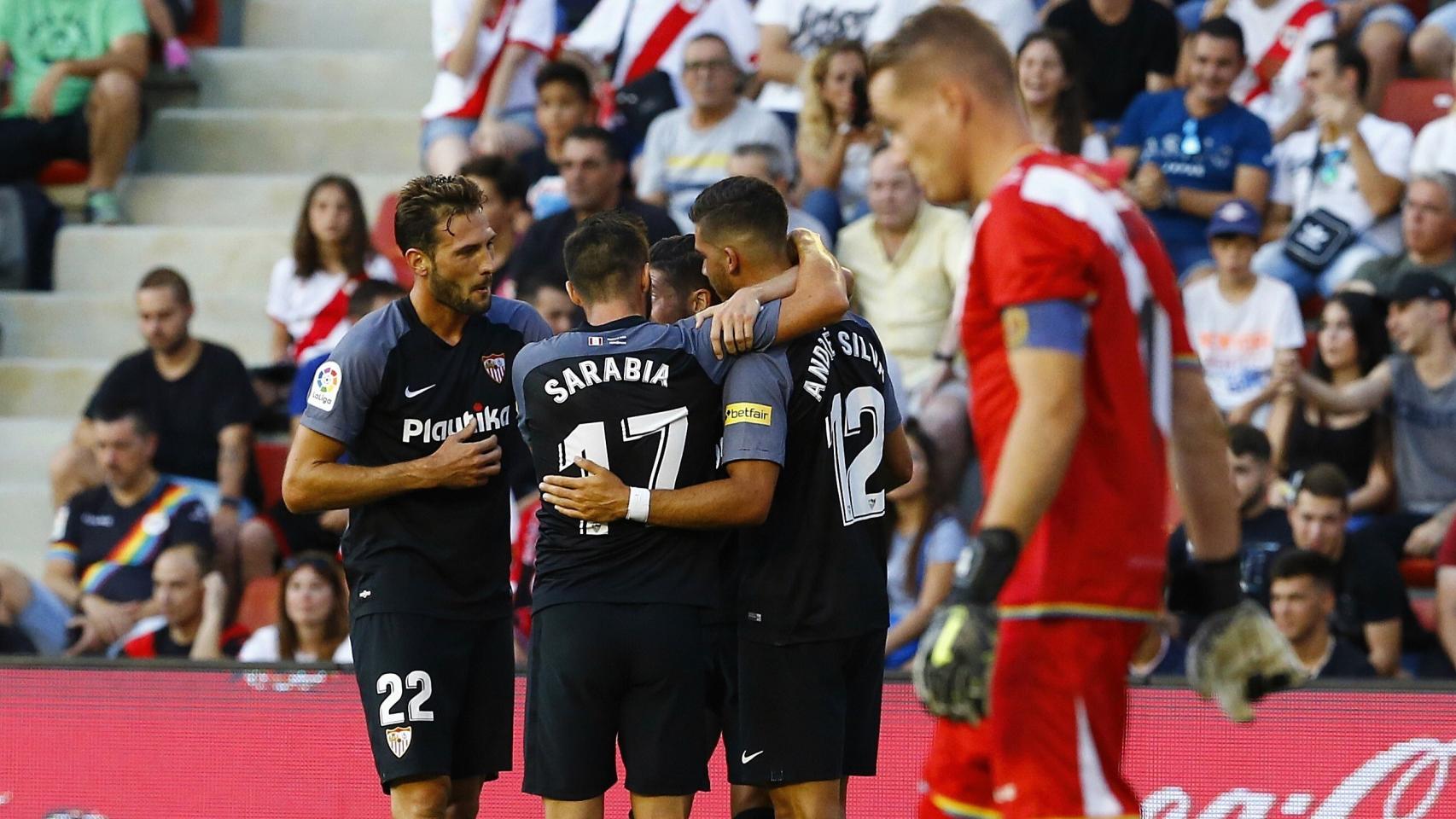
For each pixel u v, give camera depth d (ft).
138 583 81.92
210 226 110.73
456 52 104.27
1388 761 58.75
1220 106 93.97
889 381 52.06
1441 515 78.59
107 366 101.35
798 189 93.45
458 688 51.19
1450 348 81.10
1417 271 84.79
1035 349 34.58
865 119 92.68
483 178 89.04
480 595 51.49
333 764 62.90
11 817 64.03
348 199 94.32
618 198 87.61
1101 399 35.99
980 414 37.09
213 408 88.69
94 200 108.27
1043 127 86.94
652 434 47.47
